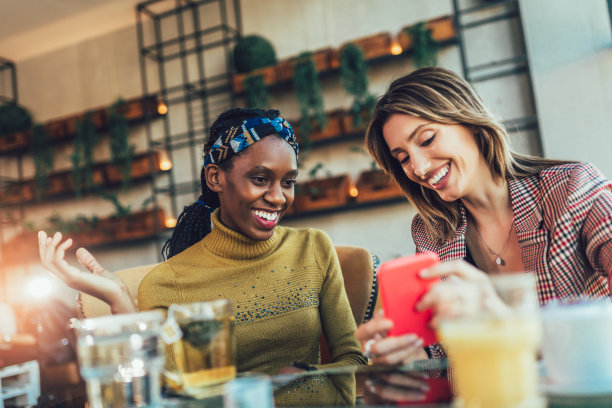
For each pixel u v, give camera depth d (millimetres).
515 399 393
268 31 4027
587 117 3096
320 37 3859
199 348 562
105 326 511
